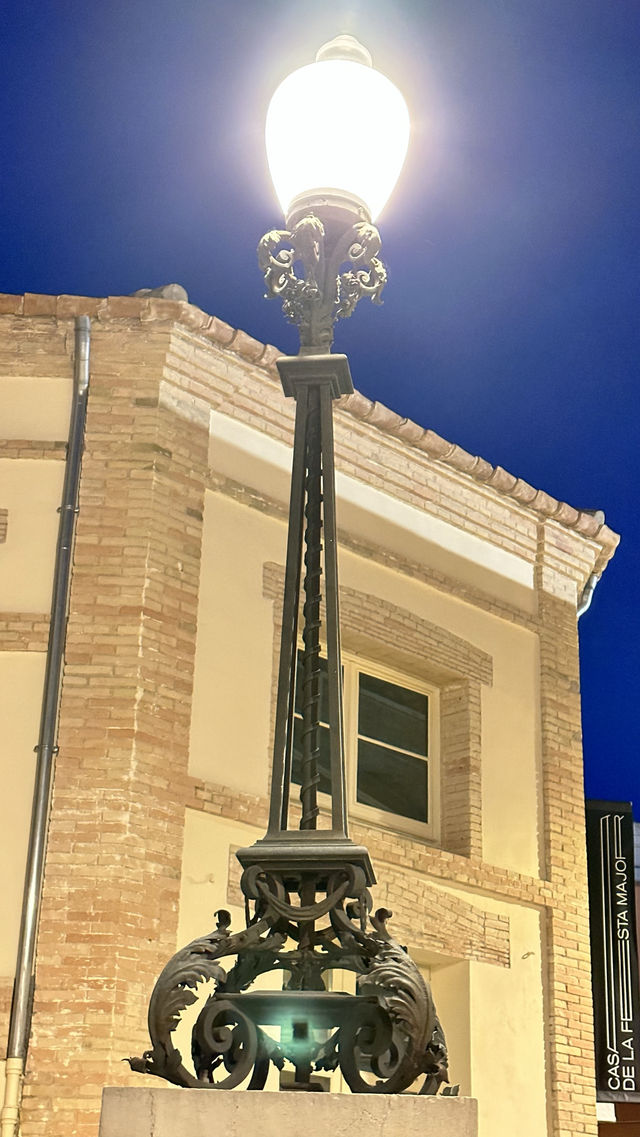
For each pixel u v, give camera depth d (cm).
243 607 925
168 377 923
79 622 851
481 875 1012
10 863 800
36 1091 741
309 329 440
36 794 808
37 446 896
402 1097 306
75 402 905
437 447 1084
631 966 1166
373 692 1047
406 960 342
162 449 902
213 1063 349
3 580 868
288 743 393
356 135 436
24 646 848
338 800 375
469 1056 957
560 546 1187
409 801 1041
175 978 345
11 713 835
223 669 896
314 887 366
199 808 842
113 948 770
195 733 864
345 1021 345
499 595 1130
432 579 1072
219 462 943
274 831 373
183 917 813
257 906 368
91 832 799
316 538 419
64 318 923
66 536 871
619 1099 1125
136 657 843
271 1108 304
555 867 1070
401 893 955
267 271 440
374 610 1021
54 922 779
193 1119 303
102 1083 741
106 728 824
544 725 1118
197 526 909
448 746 1072
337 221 444
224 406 959
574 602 1196
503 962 1010
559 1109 991
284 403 993
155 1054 341
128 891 788
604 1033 1142
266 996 344
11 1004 759
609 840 1201
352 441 1044
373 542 1036
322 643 998
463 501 1120
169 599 875
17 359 920
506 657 1118
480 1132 941
